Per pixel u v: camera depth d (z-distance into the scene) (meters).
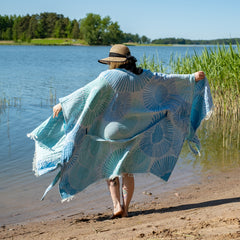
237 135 8.04
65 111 3.54
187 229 2.91
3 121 10.01
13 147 7.38
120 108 3.53
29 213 4.24
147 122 3.64
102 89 3.46
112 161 3.61
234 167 5.91
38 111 11.59
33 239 3.29
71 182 3.62
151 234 2.85
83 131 3.56
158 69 10.85
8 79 21.70
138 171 3.65
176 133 3.79
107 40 115.94
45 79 22.09
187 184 5.18
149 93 3.62
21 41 141.62
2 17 154.12
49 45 132.75
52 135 3.79
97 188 5.07
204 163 6.18
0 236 3.49
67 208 4.39
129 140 3.57
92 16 115.00
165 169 3.75
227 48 9.59
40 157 3.71
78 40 137.50
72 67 32.62
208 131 8.46
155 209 4.14
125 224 3.47
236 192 4.51
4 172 5.81
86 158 3.64
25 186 5.18
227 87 9.58
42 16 144.38
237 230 2.70
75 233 3.32
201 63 9.80
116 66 3.55
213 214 3.37
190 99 3.84
